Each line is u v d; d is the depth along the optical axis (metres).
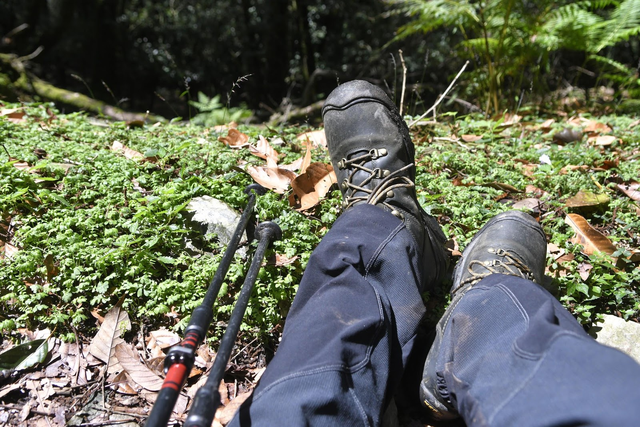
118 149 3.35
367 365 1.81
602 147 3.87
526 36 5.84
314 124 7.49
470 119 4.97
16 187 2.78
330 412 1.66
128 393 2.14
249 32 12.98
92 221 2.61
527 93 6.26
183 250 2.58
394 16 11.93
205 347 2.30
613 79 7.09
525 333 1.60
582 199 2.97
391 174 2.45
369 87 2.72
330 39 12.98
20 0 12.79
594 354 1.40
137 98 13.73
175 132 3.85
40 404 2.08
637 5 6.00
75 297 2.38
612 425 1.28
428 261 2.41
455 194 3.07
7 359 2.17
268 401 1.66
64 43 12.84
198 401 1.46
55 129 3.64
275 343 2.38
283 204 2.76
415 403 2.19
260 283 2.43
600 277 2.51
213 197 2.82
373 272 2.09
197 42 13.39
